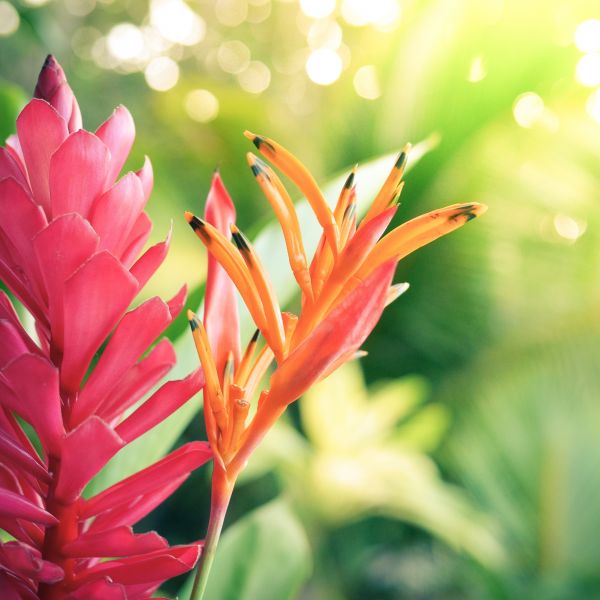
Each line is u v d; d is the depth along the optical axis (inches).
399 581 155.9
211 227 19.0
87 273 18.7
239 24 371.6
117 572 19.8
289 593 27.1
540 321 153.2
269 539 28.2
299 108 306.3
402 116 145.5
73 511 19.8
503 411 148.3
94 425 18.7
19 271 20.0
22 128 19.4
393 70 150.4
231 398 19.2
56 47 87.7
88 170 19.1
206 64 375.2
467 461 145.8
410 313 157.4
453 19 123.6
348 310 18.4
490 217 147.1
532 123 141.0
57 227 18.7
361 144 154.6
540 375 150.6
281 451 110.7
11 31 92.2
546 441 140.9
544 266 154.9
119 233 19.4
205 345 19.3
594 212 147.5
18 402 19.3
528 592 127.3
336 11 232.4
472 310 155.9
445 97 119.5
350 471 110.3
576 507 133.4
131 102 289.9
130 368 20.2
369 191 27.1
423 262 153.9
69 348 19.3
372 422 115.4
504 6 112.8
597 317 148.0
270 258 26.3
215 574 27.5
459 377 155.9
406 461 114.9
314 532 112.7
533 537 134.3
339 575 149.1
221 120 171.3
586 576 129.1
